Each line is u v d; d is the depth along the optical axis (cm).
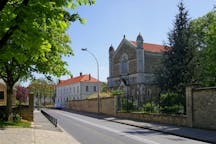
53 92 12131
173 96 2605
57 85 12225
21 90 6066
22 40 777
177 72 3912
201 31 4800
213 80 3906
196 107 2186
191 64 3934
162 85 4038
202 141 1597
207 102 2077
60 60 2323
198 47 4747
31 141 1489
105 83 10294
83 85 10200
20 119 2723
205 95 2097
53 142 1502
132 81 6906
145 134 1964
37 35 775
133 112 3372
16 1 829
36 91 10525
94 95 5916
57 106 8212
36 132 1889
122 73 7294
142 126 2472
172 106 2589
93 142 1577
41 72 2433
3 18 760
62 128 2423
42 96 11300
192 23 4788
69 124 2872
